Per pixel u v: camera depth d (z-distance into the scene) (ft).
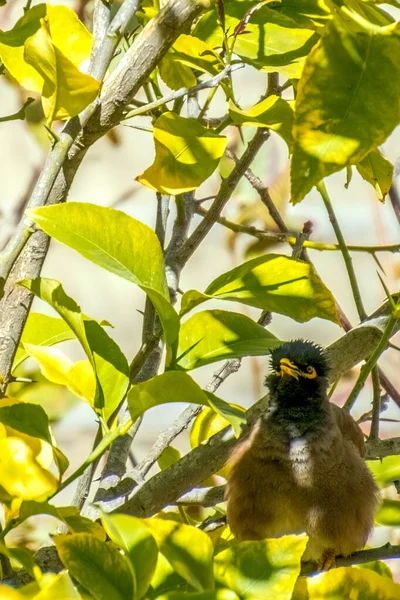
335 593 14.64
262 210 33.06
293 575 14.03
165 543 13.71
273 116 18.71
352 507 24.86
